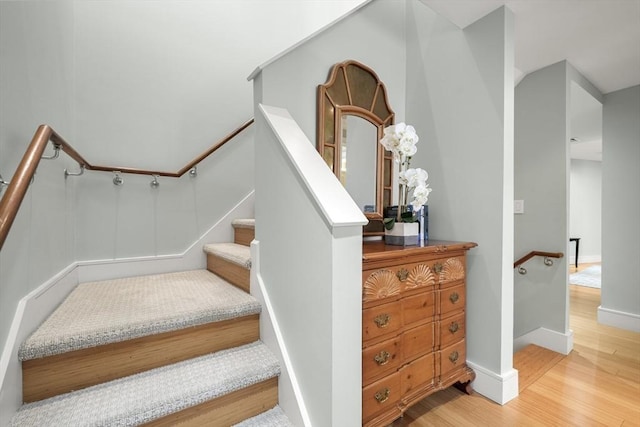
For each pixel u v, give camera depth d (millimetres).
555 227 2395
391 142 1727
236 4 2428
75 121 1795
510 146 1684
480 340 1744
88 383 1114
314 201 1085
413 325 1470
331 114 1806
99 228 1896
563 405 1627
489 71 1712
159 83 2109
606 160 2959
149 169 2068
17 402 974
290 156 1217
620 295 2859
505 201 1664
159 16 2115
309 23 2213
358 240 1102
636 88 2785
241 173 2449
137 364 1204
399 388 1391
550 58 2330
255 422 1205
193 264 2225
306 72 1712
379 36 2078
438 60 1999
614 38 2047
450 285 1661
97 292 1621
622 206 2857
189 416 1104
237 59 2424
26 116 1146
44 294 1236
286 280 1285
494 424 1480
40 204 1245
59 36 1530
